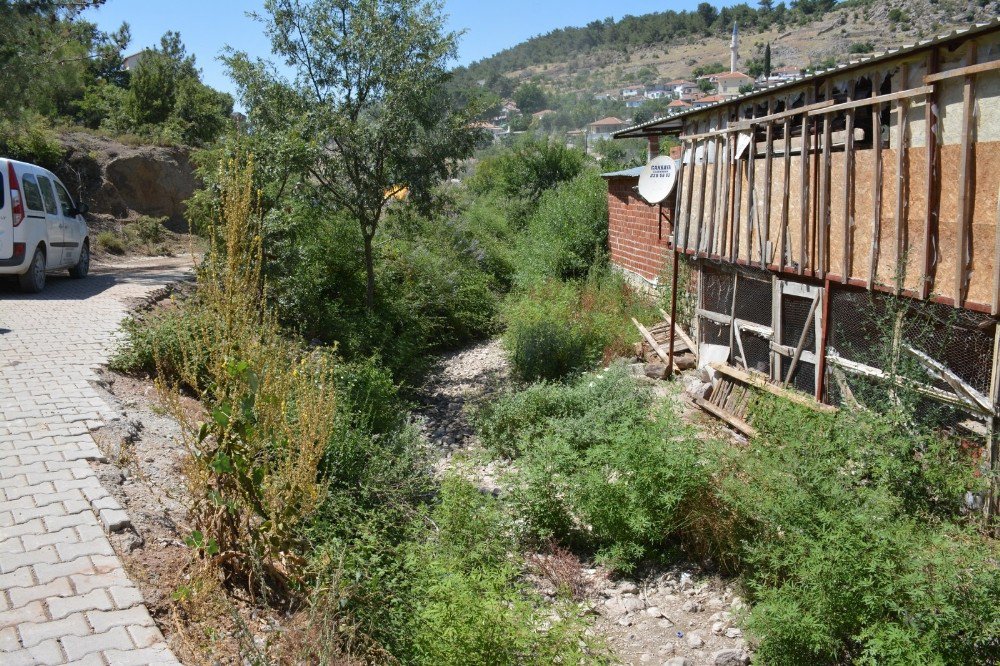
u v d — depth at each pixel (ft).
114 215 80.94
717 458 20.24
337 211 43.14
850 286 23.81
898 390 20.52
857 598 14.51
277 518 15.17
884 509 15.97
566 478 21.44
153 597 13.89
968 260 19.13
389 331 42.16
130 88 111.45
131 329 28.25
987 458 18.97
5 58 58.29
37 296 39.52
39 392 23.32
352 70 40.91
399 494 20.97
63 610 13.00
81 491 17.06
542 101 565.12
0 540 14.96
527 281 57.52
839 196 23.91
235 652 13.12
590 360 38.58
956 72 18.80
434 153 42.11
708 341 33.86
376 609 15.61
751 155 28.19
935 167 19.99
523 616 13.75
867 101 21.93
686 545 20.79
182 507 17.47
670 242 41.34
